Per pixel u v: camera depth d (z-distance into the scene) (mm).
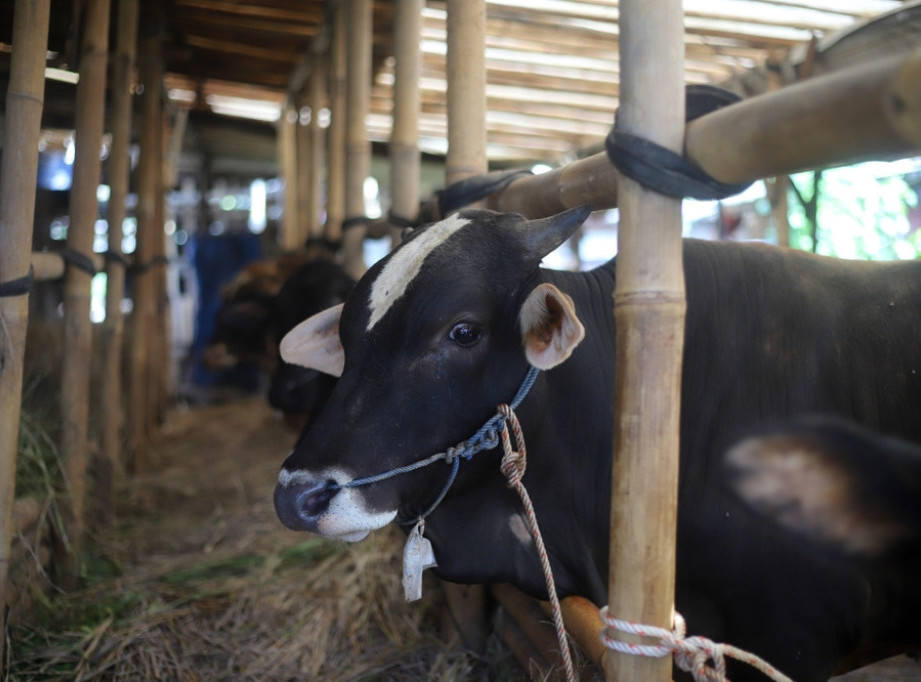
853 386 2076
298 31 6180
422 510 1974
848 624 1943
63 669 2678
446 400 1877
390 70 6379
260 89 7609
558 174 2225
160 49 5879
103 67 3430
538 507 2109
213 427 7047
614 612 1504
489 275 1909
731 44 4797
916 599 2041
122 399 5832
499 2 4375
